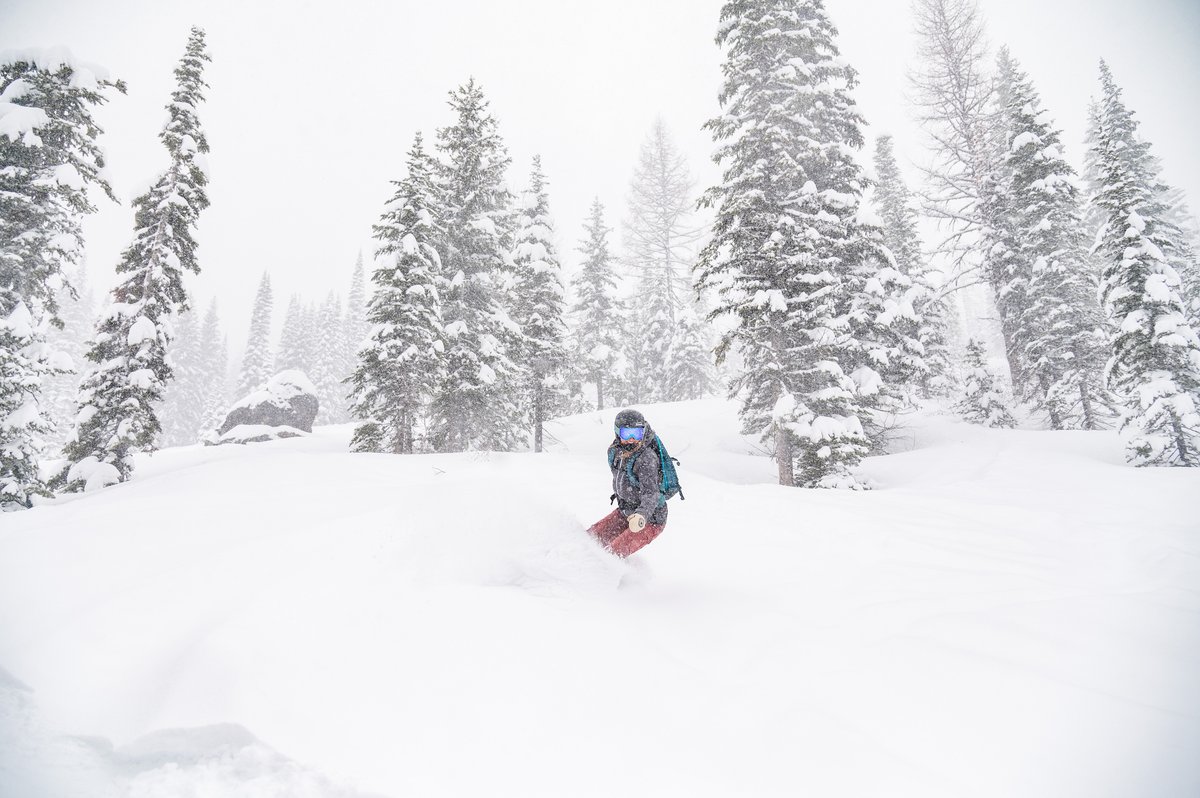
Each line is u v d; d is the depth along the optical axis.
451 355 18.56
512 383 20.00
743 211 14.39
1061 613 3.11
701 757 1.93
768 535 5.21
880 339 17.16
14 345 12.45
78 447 14.30
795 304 14.56
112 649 2.55
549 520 4.44
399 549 3.85
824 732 2.04
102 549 3.82
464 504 4.72
